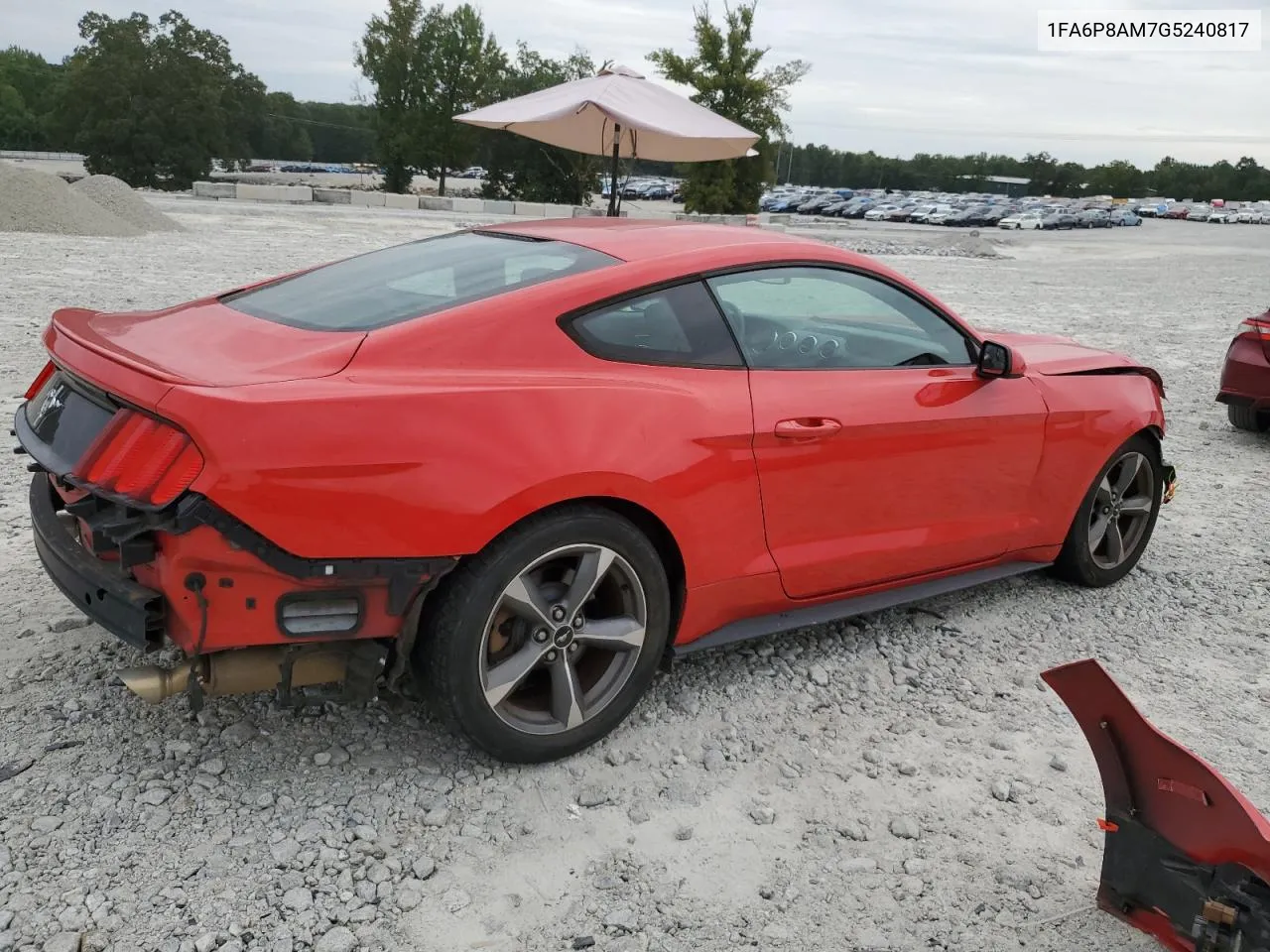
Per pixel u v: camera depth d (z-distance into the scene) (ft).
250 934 7.34
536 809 9.08
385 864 8.20
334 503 7.90
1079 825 9.48
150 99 196.85
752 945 7.66
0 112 338.13
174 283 42.06
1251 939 6.78
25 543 13.98
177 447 7.68
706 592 10.39
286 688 8.57
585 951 7.50
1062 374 13.96
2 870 7.75
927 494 12.17
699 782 9.67
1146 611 14.60
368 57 195.72
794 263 11.26
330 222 90.84
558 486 8.78
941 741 10.75
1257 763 10.65
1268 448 25.82
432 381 8.61
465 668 8.77
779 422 10.48
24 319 31.01
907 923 8.02
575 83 44.68
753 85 145.59
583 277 9.80
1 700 10.03
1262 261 121.49
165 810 8.60
